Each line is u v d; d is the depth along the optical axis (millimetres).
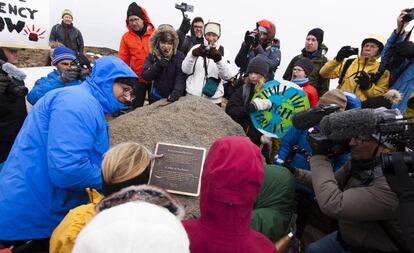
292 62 5219
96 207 1167
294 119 2254
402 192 1423
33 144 1967
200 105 3182
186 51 5168
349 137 1816
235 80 4730
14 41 6930
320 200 1926
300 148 3035
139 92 4750
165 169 2508
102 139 2082
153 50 3838
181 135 2840
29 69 4934
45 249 2131
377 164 1855
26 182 1952
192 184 2453
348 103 2861
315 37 4828
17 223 1971
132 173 1479
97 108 2004
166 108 3205
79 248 773
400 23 3562
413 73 3508
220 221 1322
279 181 2455
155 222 800
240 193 1282
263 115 3217
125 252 719
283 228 2316
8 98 3117
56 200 2021
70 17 7734
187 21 5102
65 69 3312
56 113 1872
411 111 3102
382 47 3885
